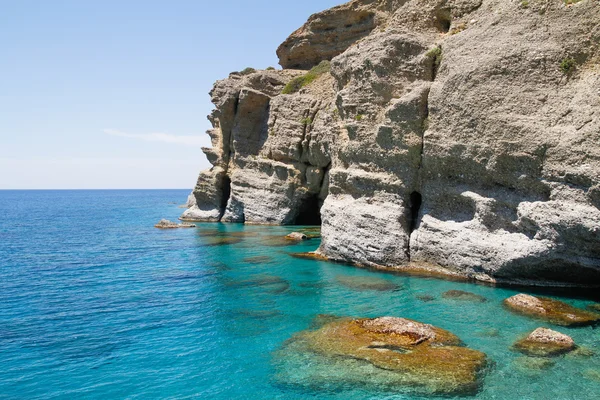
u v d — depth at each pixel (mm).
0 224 65000
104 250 36062
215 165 56469
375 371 11570
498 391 10508
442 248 21531
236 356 13164
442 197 21953
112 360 13188
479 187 20281
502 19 20062
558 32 18250
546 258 17531
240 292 20453
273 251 31406
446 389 10633
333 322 15438
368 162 24938
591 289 18453
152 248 36125
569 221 16453
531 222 17828
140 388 11383
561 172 16875
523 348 12789
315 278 22469
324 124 40469
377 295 18812
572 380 10977
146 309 18469
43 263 30547
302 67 58594
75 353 13773
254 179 50500
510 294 18047
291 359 12672
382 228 23781
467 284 19672
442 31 24109
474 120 19781
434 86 21875
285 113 47375
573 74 17766
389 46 23516
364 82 24719
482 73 19531
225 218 53750
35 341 14883
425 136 21797
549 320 15000
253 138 52375
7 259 32438
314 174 44250
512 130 18391
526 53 18562
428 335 13445
